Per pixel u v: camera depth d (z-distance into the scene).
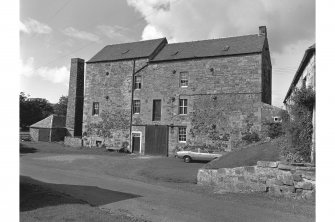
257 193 12.33
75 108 36.88
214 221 8.54
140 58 30.58
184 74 28.50
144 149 29.30
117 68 31.84
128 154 29.06
